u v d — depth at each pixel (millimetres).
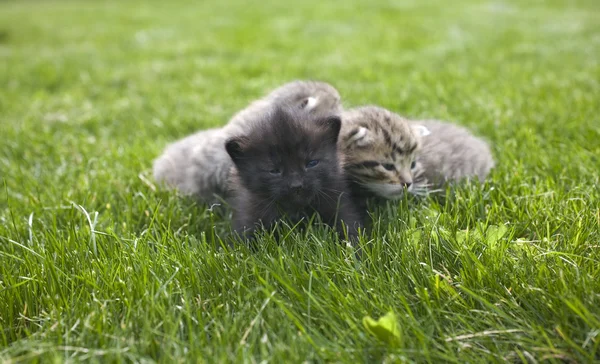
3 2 3459
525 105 900
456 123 853
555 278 595
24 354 582
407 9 2209
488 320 583
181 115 947
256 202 696
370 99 968
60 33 1988
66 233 688
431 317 580
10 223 701
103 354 574
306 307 595
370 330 572
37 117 975
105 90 1154
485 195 696
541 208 668
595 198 674
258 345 579
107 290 614
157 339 583
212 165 752
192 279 617
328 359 566
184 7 2684
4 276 625
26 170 810
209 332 588
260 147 688
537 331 570
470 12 2088
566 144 781
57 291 617
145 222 711
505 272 606
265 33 1774
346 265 625
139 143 861
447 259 623
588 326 569
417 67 1222
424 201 707
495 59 1263
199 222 710
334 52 1438
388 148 722
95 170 799
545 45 1406
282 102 791
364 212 713
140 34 1875
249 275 622
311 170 689
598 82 996
